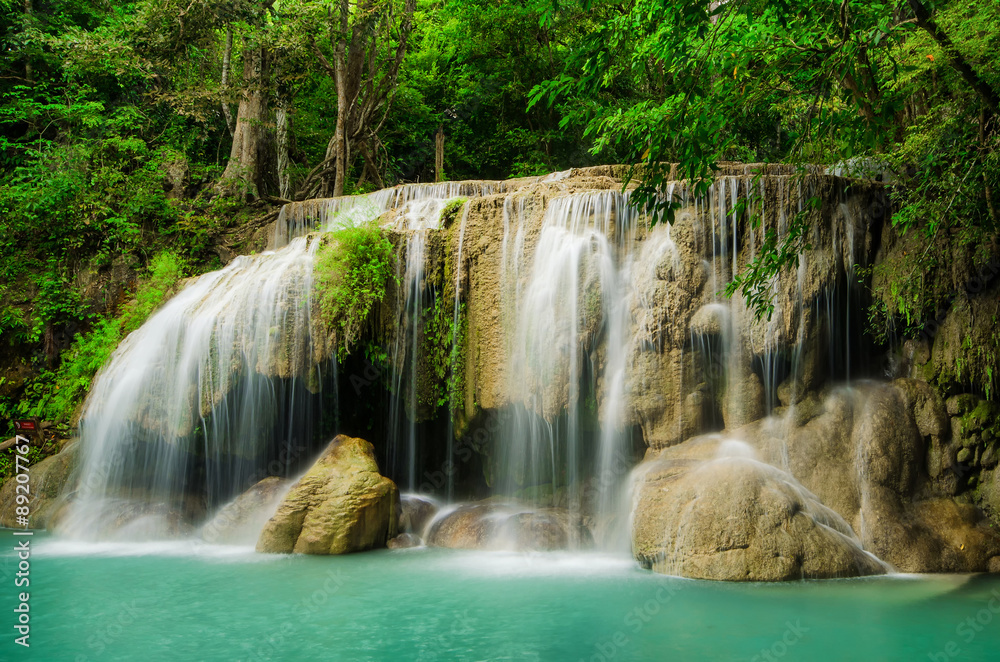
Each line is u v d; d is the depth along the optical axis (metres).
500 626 6.27
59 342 15.77
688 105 7.25
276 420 11.41
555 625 6.28
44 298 15.94
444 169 27.56
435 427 11.82
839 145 11.04
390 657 5.52
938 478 9.18
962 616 6.48
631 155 7.52
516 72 26.28
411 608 6.81
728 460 8.74
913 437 9.20
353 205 15.94
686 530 8.16
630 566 8.59
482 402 10.86
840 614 6.54
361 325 10.95
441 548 9.78
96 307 16.23
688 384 9.75
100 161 18.22
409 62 27.78
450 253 11.33
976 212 9.26
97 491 11.54
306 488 9.70
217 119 24.20
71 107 18.70
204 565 8.71
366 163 22.38
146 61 19.53
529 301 10.66
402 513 10.32
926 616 6.48
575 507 10.23
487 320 10.97
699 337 9.76
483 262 11.11
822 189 9.74
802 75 7.65
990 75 8.80
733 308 9.77
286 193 22.52
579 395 10.30
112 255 16.81
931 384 9.65
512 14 24.42
